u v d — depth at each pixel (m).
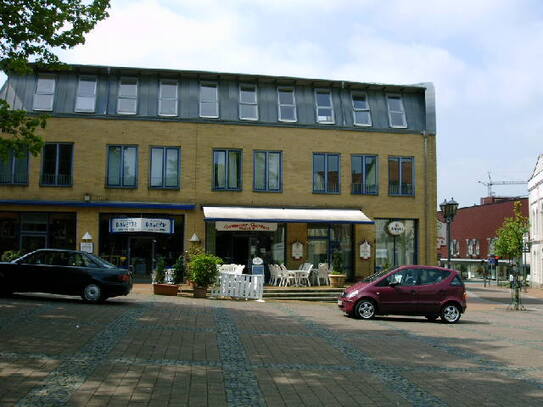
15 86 27.08
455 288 17.03
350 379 8.34
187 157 27.34
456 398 7.41
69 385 7.30
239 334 12.21
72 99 27.08
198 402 6.79
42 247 26.28
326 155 28.62
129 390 7.21
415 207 29.23
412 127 29.72
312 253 28.23
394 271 17.14
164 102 27.73
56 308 14.84
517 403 7.26
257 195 27.78
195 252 24.72
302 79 28.88
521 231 29.39
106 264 17.36
